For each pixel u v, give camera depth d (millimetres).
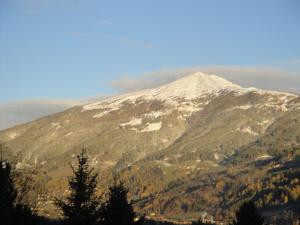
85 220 54625
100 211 56000
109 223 56062
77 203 55062
